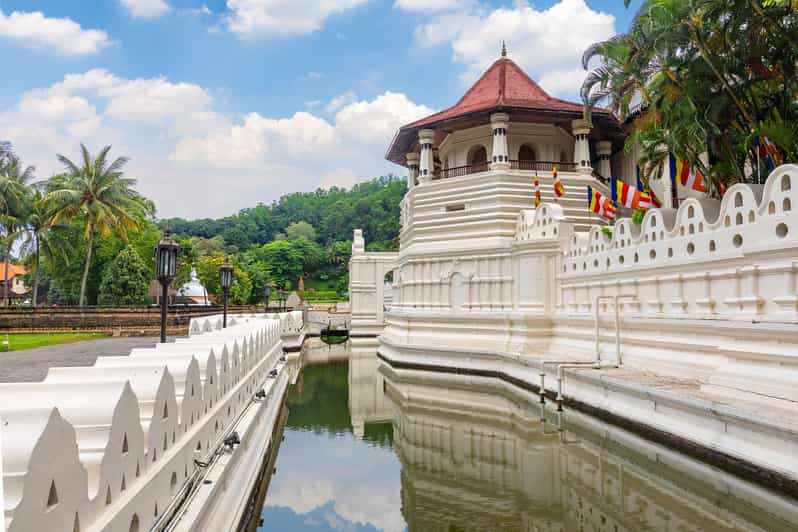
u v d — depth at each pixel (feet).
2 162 157.99
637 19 63.82
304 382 90.79
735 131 69.21
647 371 59.62
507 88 119.75
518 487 40.52
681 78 64.95
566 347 83.15
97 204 153.38
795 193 41.88
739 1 55.16
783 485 32.78
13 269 289.53
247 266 358.84
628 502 36.65
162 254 45.34
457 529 33.55
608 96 73.61
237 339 44.19
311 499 39.45
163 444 23.31
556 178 93.86
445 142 130.82
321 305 336.70
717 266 51.42
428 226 114.83
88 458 17.07
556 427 57.11
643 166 85.25
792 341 39.04
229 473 32.12
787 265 42.01
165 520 21.98
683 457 41.98
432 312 107.55
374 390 83.05
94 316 141.18
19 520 12.44
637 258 65.10
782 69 59.11
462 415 64.54
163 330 45.03
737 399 41.11
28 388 18.72
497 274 100.01
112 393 19.03
